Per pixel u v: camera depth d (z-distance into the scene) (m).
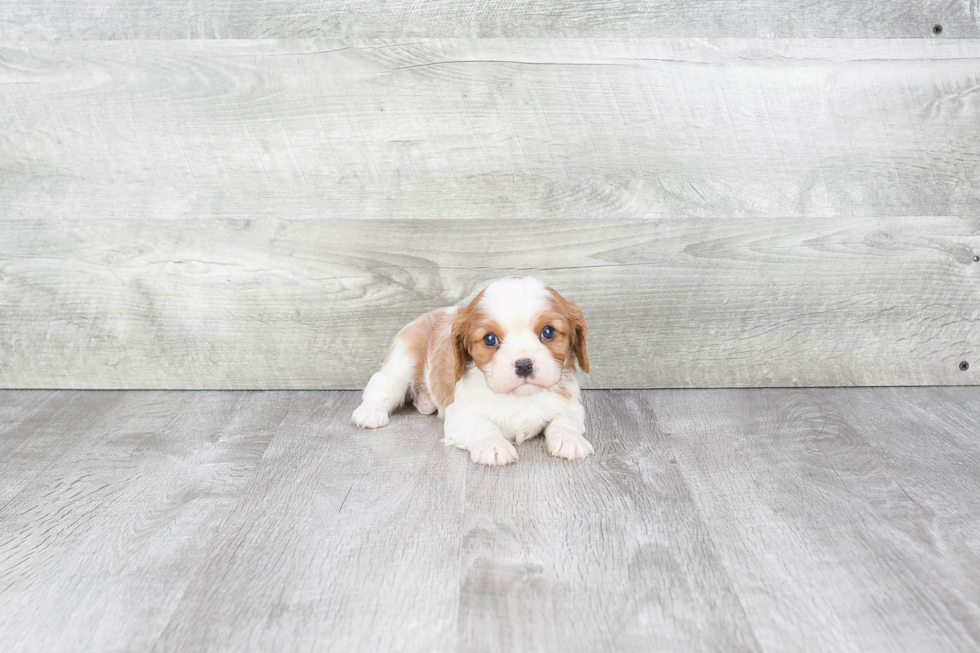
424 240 1.96
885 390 1.99
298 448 1.65
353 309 2.00
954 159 1.93
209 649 1.01
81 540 1.27
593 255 1.97
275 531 1.29
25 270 1.98
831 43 1.88
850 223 1.95
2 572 1.18
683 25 1.86
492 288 1.59
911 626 1.04
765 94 1.89
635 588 1.12
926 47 1.88
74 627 1.05
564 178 1.93
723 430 1.73
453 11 1.86
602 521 1.32
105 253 1.98
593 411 1.85
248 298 1.99
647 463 1.55
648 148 1.91
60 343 2.01
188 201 1.95
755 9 1.86
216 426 1.78
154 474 1.52
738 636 1.02
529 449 1.63
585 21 1.86
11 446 1.66
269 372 2.02
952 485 1.45
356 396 1.98
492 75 1.88
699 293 1.98
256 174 1.94
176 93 1.90
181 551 1.24
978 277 1.99
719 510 1.35
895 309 1.99
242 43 1.88
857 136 1.92
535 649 1.00
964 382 2.00
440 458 1.59
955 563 1.18
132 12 1.87
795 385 2.01
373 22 1.87
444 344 1.76
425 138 1.91
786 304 1.99
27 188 1.96
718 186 1.93
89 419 1.82
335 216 1.95
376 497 1.41
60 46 1.88
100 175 1.95
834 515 1.33
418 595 1.11
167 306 1.99
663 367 1.99
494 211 1.95
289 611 1.08
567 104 1.89
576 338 1.63
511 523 1.31
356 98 1.90
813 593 1.11
